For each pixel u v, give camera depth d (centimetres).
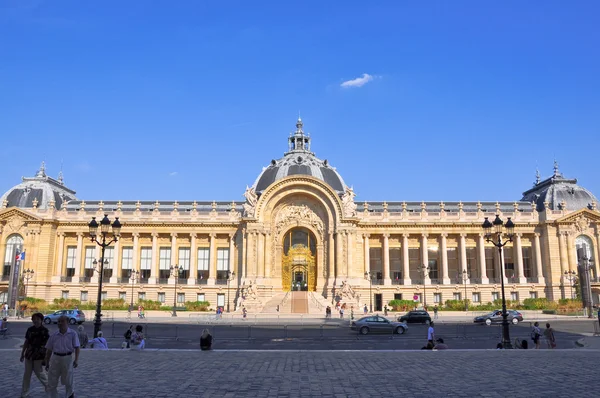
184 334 4838
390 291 8969
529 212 9312
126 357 2534
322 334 4712
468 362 2403
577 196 9581
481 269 9112
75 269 9094
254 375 2038
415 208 9738
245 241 8800
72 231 9181
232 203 9331
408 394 1688
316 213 8944
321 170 9662
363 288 8881
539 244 9175
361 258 9112
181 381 1900
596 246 8981
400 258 9325
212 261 9125
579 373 2078
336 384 1856
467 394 1683
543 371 2131
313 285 8888
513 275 9219
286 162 9625
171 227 9212
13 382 1845
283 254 9012
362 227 9256
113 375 2019
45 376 1638
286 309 7906
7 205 9400
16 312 7425
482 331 5228
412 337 4656
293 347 3778
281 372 2111
